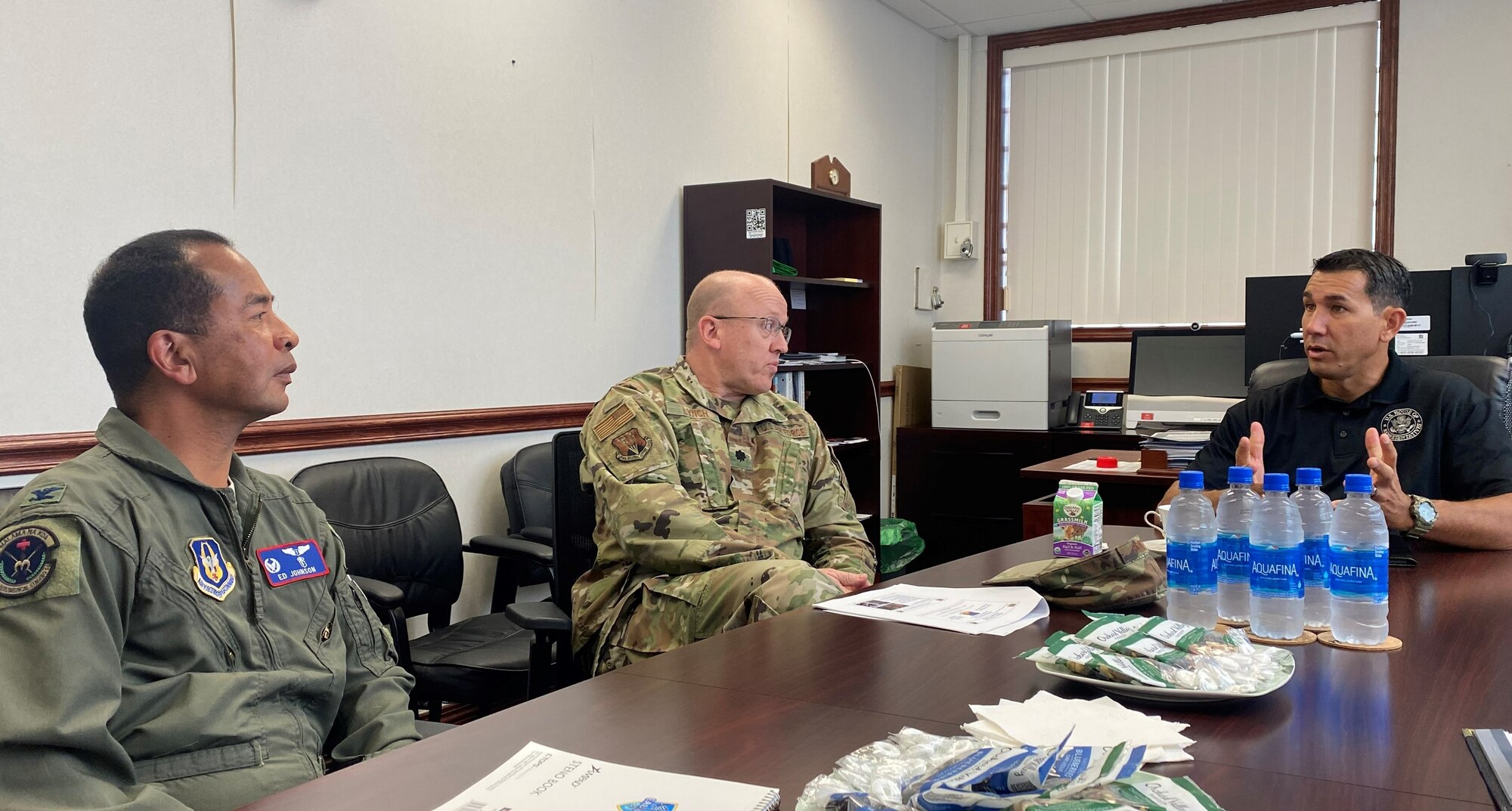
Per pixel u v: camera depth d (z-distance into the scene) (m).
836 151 4.80
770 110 4.33
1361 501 1.30
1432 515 1.75
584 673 2.08
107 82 2.21
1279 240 4.97
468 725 1.02
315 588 1.33
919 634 1.36
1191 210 5.14
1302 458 2.19
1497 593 1.53
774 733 0.98
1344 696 1.08
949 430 4.94
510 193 3.14
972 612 1.47
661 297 3.75
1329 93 4.84
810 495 2.29
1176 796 0.76
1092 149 5.37
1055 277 5.50
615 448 2.05
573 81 3.35
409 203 2.84
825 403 4.55
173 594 1.16
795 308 4.46
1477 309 2.74
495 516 3.13
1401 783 0.84
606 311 3.51
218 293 1.22
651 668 1.22
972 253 5.65
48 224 2.13
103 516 1.12
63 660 1.00
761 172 4.29
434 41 2.89
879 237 4.44
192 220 2.37
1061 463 3.29
